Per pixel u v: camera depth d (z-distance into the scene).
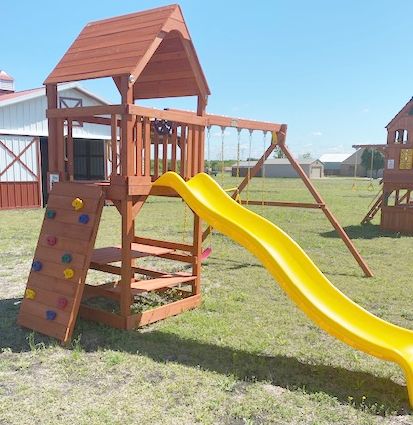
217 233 11.26
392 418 3.08
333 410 3.16
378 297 6.10
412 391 3.21
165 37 5.09
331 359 4.04
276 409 3.13
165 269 7.41
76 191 4.72
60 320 4.29
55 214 4.77
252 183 43.09
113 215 14.45
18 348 4.08
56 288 4.45
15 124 15.45
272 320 5.01
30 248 8.77
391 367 3.90
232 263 7.96
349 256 8.88
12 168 15.54
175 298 5.73
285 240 4.36
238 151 7.16
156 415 3.02
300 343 4.39
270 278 6.91
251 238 4.16
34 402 3.16
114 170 4.55
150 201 20.53
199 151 5.36
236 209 4.68
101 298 5.72
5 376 3.54
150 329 4.67
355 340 3.55
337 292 4.02
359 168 76.69
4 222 12.34
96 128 17.64
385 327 3.76
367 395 3.38
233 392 3.37
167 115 4.80
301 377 3.65
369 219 13.94
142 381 3.49
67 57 5.15
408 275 7.35
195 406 3.14
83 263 4.35
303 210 18.06
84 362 3.82
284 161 68.81
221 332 4.58
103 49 4.87
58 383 3.45
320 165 70.56
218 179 34.00
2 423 2.90
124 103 4.38
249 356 4.01
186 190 4.55
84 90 16.67
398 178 12.45
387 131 12.63
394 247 9.91
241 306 5.50
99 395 3.27
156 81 5.64
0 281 6.48
